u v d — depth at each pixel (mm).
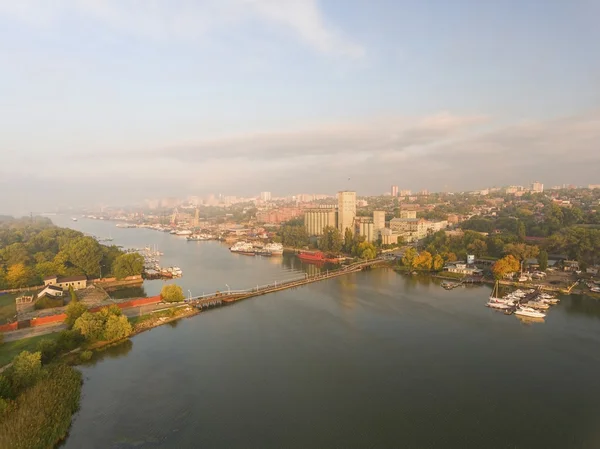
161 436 97938
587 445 94125
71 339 146875
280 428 100812
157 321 182375
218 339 161125
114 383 124000
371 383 123188
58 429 96938
